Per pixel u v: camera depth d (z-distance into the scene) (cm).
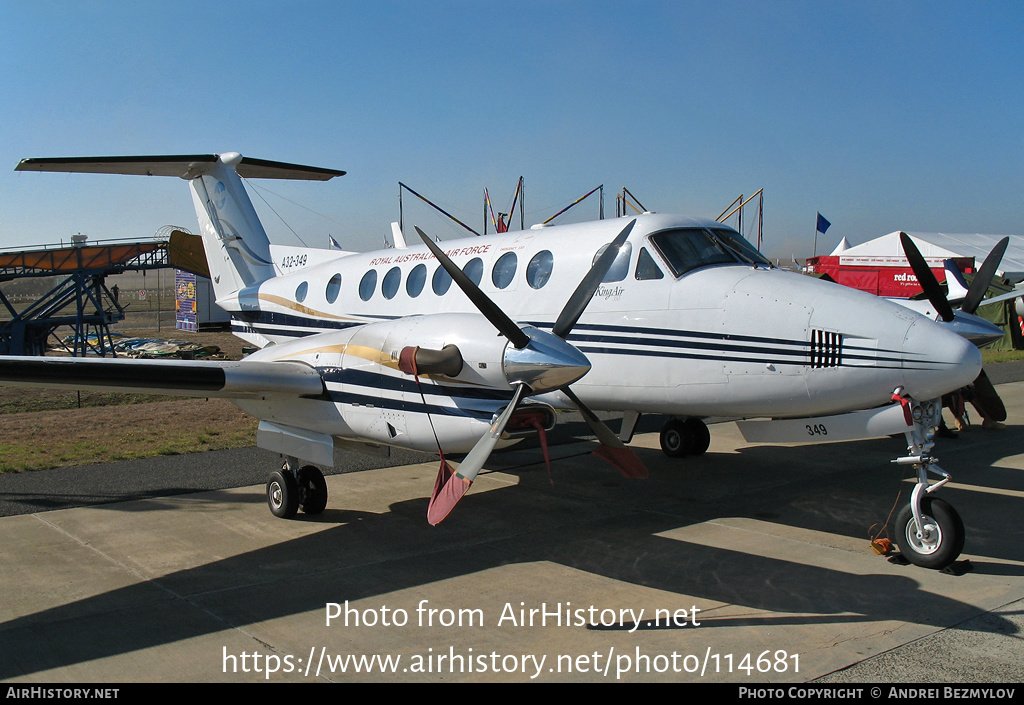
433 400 576
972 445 1026
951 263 1138
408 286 873
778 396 605
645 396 685
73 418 1277
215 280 1188
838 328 574
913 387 547
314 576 532
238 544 607
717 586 506
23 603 483
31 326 2288
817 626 438
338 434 646
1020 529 637
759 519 676
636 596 490
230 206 1132
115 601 486
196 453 970
